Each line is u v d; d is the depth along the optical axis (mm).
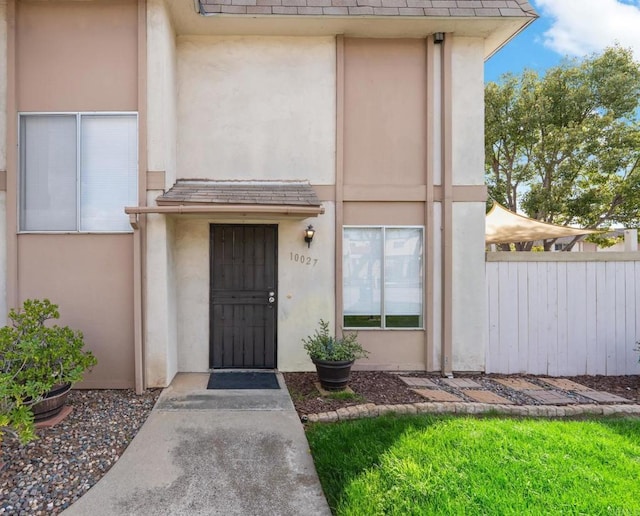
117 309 5781
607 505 3041
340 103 6809
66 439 4156
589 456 3760
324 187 6820
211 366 6707
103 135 5867
